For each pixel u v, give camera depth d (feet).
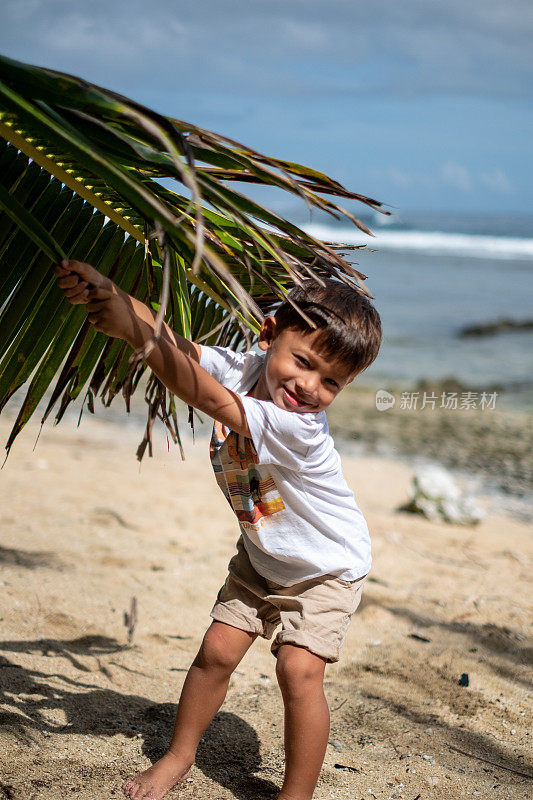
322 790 7.36
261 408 6.12
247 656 10.78
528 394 37.86
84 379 6.64
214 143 4.91
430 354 48.75
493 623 12.75
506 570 15.98
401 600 13.56
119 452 23.31
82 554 13.91
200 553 14.82
